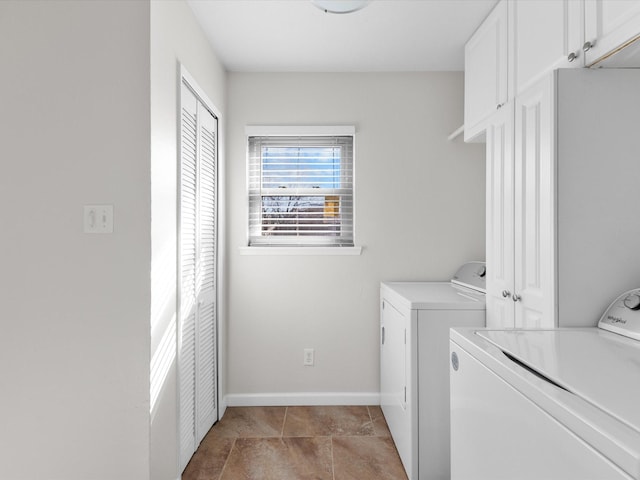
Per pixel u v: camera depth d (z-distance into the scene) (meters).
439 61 2.76
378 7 2.11
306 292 2.92
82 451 1.61
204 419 2.43
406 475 2.04
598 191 1.37
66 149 1.61
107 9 1.61
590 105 1.37
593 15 1.30
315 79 2.92
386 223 2.92
